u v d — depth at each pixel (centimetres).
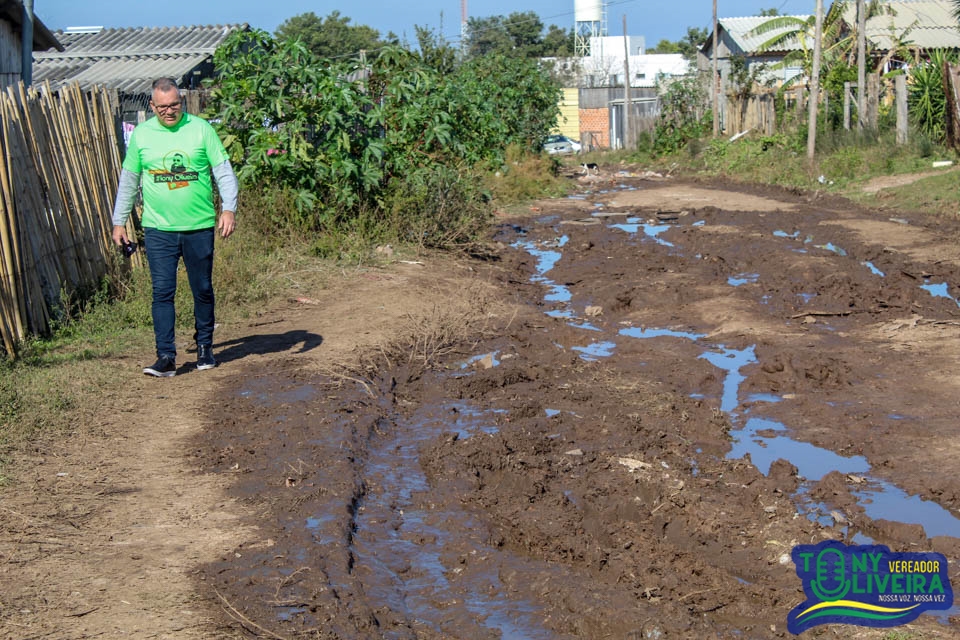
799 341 916
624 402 736
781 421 709
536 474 591
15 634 376
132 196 730
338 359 800
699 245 1532
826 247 1513
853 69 3080
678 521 532
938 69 2423
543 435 662
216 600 414
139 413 661
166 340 739
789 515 537
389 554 488
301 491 537
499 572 470
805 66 3259
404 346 870
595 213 2036
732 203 2145
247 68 1253
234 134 1236
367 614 412
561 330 966
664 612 430
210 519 498
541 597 446
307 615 407
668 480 582
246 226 1206
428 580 465
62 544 460
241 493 534
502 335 936
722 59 4481
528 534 511
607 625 421
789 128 3016
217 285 991
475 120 2014
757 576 478
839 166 2412
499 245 1545
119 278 972
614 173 3269
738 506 553
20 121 823
